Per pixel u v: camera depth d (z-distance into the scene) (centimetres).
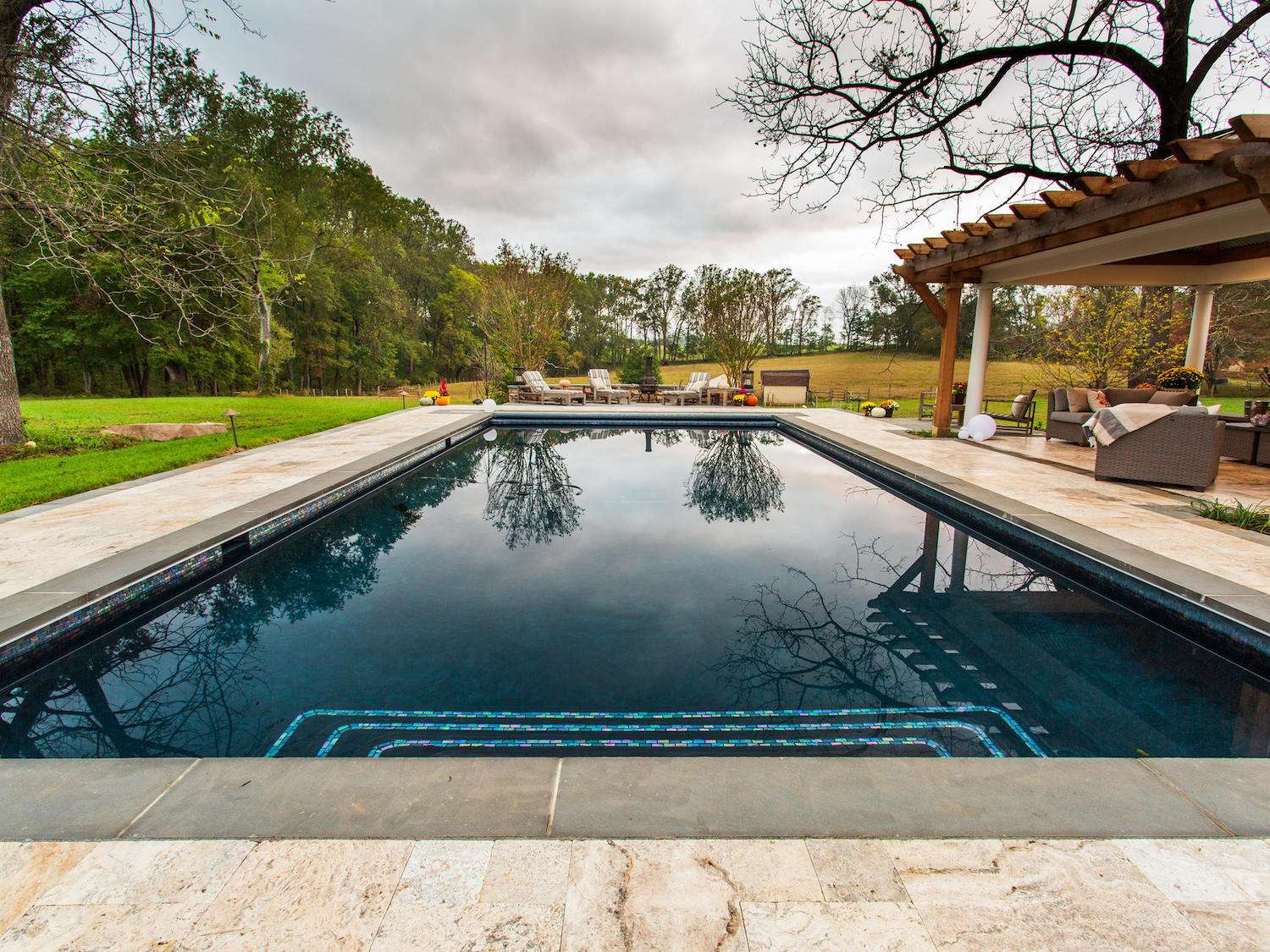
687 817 147
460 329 4072
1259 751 215
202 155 841
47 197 683
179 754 214
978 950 115
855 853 137
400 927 118
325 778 161
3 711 246
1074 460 708
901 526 527
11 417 711
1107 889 129
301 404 1420
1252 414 740
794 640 304
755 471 787
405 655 286
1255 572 325
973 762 171
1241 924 121
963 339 2666
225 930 118
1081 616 334
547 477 741
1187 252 834
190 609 342
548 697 247
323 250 2878
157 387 2756
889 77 686
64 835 142
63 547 360
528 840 139
